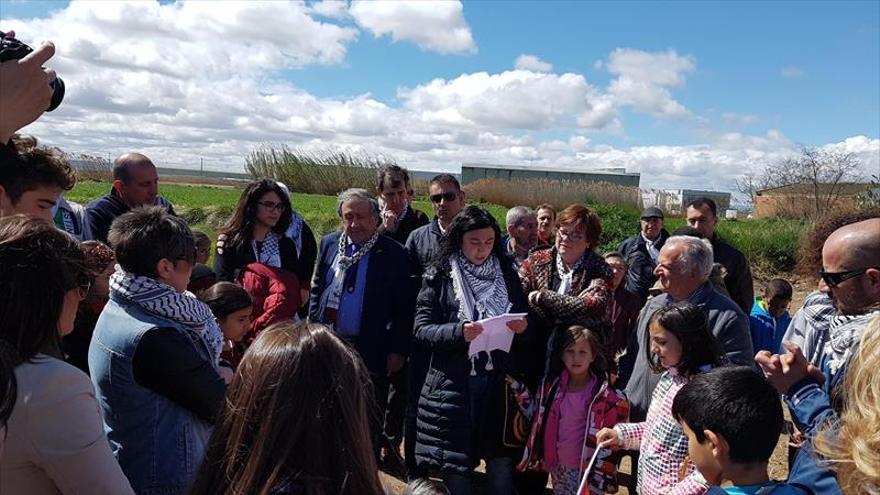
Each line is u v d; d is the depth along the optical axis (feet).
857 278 7.63
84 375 6.02
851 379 4.89
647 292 22.56
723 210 119.44
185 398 8.04
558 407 13.00
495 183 107.14
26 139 8.70
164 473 7.94
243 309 11.89
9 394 5.30
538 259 14.92
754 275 51.52
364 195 16.39
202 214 53.06
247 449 4.48
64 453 5.64
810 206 77.56
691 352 10.31
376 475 4.64
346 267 16.20
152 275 8.40
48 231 6.07
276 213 16.12
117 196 15.31
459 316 13.03
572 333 12.75
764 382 7.18
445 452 12.62
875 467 4.39
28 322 5.69
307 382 4.46
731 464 7.01
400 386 17.20
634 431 11.59
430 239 17.25
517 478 14.12
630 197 104.32
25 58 5.51
